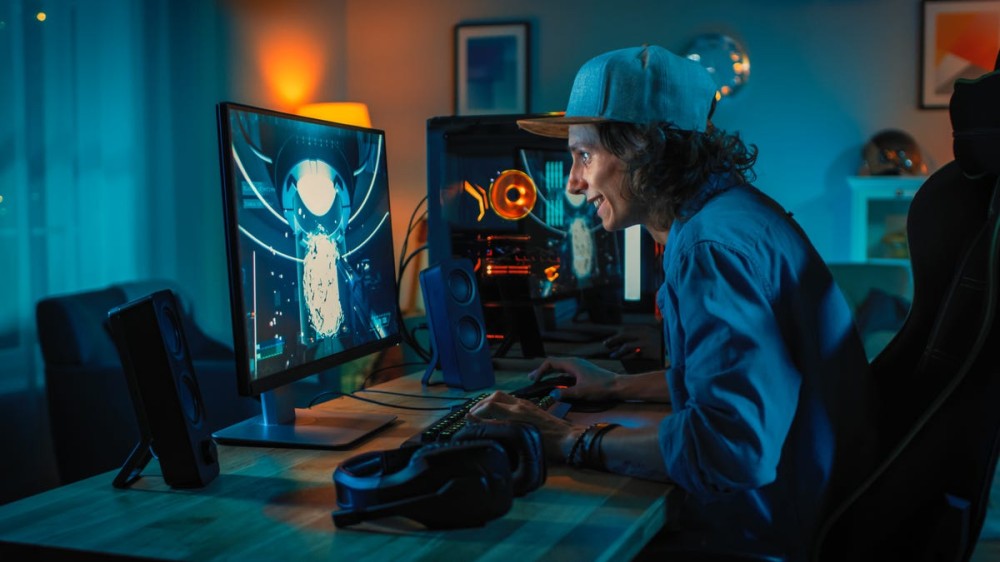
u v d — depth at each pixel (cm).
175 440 118
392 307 180
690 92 135
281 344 138
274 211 138
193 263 536
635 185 133
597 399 172
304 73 612
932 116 564
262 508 111
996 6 554
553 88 603
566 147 221
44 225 419
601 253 218
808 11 575
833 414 127
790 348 124
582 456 127
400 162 628
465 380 189
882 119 571
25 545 100
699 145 133
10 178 399
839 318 130
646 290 216
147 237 493
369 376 202
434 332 193
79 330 319
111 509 111
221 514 109
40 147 418
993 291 117
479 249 221
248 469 129
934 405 121
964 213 136
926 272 139
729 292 116
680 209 133
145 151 493
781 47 580
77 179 442
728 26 583
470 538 100
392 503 102
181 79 523
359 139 169
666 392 169
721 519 129
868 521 125
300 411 165
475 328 194
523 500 114
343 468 109
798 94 580
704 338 115
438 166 221
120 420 313
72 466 318
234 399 318
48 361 319
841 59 573
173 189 516
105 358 324
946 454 121
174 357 119
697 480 113
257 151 134
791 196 585
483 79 611
